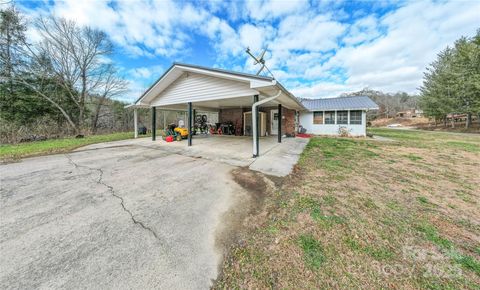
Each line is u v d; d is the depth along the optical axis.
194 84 6.84
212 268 1.49
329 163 4.67
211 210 2.42
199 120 14.89
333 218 2.17
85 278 1.39
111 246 1.74
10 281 1.36
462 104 16.70
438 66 20.05
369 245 1.72
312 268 1.47
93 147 7.30
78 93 14.08
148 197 2.81
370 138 10.62
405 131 17.00
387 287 1.30
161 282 1.36
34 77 11.92
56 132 11.40
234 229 2.01
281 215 2.26
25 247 1.72
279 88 4.91
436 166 4.43
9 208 2.46
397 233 1.90
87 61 14.02
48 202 2.64
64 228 2.02
